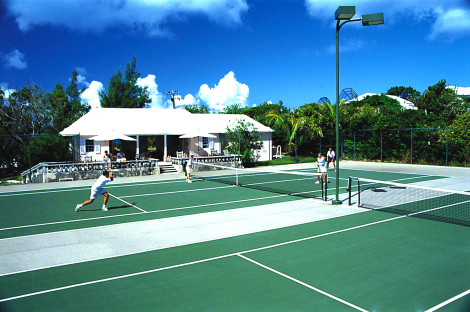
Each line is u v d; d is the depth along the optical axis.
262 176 23.34
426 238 9.23
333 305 5.64
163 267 7.39
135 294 6.14
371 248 8.46
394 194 15.88
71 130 27.89
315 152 36.50
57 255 8.23
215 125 32.88
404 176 22.03
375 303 5.71
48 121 44.59
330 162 30.67
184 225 10.88
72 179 21.97
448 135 28.09
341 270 7.11
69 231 10.31
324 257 7.88
